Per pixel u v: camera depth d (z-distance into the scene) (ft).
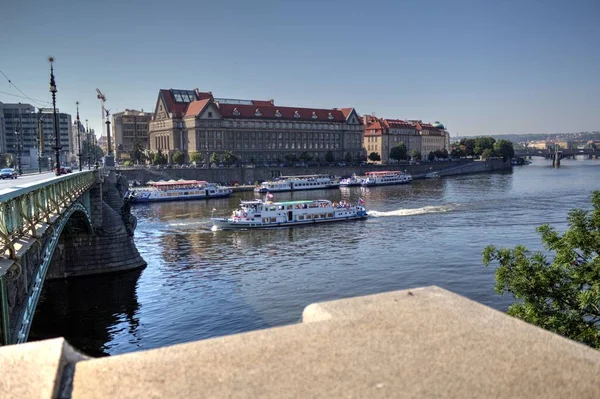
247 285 156.76
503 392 11.75
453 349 13.74
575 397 11.59
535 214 287.28
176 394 11.80
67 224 147.64
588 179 567.18
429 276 158.61
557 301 67.26
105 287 156.76
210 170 563.48
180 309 135.95
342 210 296.51
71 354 13.99
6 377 12.52
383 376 12.40
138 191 436.76
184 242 237.45
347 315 16.17
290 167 624.18
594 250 67.82
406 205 355.15
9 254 45.60
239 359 13.33
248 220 281.95
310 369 12.74
